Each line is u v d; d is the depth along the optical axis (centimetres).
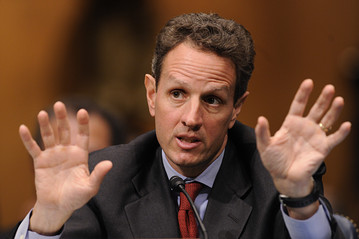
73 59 1683
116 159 540
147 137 559
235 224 496
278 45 1695
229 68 485
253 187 518
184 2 1664
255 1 1689
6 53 1691
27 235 455
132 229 500
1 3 1684
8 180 1633
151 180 534
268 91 1691
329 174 1664
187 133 475
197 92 475
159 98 492
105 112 808
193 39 480
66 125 448
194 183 521
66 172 449
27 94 1689
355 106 1666
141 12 1656
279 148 438
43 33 1695
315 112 443
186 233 493
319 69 1692
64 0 1691
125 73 1658
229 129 560
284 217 459
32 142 445
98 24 1673
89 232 491
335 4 1697
